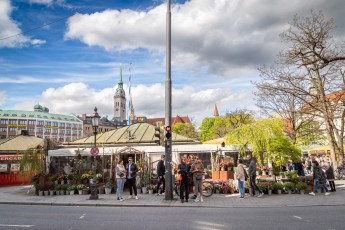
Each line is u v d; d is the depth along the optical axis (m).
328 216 9.59
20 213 10.99
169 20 15.18
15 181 26.50
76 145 25.08
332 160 27.66
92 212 11.11
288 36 26.25
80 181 18.30
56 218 9.80
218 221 9.02
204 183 16.08
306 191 15.90
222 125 59.34
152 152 22.69
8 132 148.50
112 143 24.34
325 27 25.02
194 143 24.42
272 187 15.71
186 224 8.62
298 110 28.64
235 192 16.42
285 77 26.44
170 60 14.96
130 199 14.52
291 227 8.05
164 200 13.97
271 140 19.56
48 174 19.20
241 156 21.39
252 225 8.37
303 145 35.56
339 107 26.69
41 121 156.75
